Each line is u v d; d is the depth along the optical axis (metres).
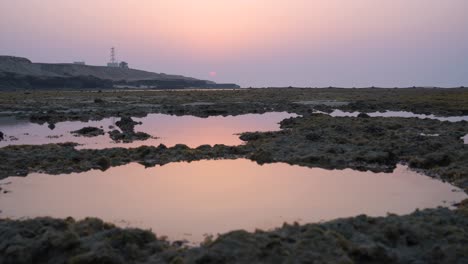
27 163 24.27
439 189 19.67
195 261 10.94
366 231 12.98
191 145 32.19
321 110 61.78
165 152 27.39
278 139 31.47
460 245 11.99
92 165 24.44
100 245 11.55
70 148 28.36
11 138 35.91
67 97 90.31
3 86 146.62
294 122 43.94
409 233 12.66
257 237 11.84
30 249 11.53
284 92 119.25
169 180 21.48
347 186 20.25
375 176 22.27
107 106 67.06
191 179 21.67
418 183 20.75
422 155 25.64
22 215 16.27
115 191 19.47
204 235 14.20
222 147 28.75
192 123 47.53
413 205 17.34
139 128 42.75
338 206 17.23
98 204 17.56
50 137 36.56
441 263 11.46
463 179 20.33
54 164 24.34
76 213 16.45
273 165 24.88
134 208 17.02
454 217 14.09
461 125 37.94
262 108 64.75
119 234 12.17
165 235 14.17
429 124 39.25
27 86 156.38
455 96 82.12
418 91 120.88
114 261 11.15
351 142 29.80
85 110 59.97
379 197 18.45
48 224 12.99
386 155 25.00
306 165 24.81
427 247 12.20
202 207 17.12
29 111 59.41
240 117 54.62
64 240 11.70
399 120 41.81
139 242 12.16
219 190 19.58
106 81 193.12
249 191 19.44
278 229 13.23
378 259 11.36
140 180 21.47
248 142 32.56
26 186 20.38
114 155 26.34
